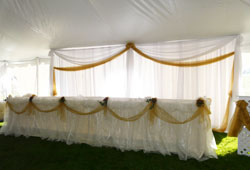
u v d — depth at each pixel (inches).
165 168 83.0
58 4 106.9
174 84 159.8
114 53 172.7
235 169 81.7
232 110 139.9
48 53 210.7
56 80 197.5
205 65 152.2
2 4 111.2
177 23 120.9
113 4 103.4
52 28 134.3
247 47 147.9
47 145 116.0
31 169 84.8
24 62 247.8
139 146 104.6
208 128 92.9
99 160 92.5
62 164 88.9
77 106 120.1
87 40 158.6
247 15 106.3
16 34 146.1
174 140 97.6
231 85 140.9
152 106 99.7
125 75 173.9
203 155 93.8
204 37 149.4
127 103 106.5
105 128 113.3
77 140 119.5
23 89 247.8
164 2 99.0
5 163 91.4
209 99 108.3
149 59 164.6
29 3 108.3
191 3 97.7
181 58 153.6
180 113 95.4
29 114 133.7
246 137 96.3
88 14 115.0
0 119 193.0
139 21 121.0
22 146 114.7
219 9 101.5
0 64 250.2
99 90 183.2
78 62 183.6
